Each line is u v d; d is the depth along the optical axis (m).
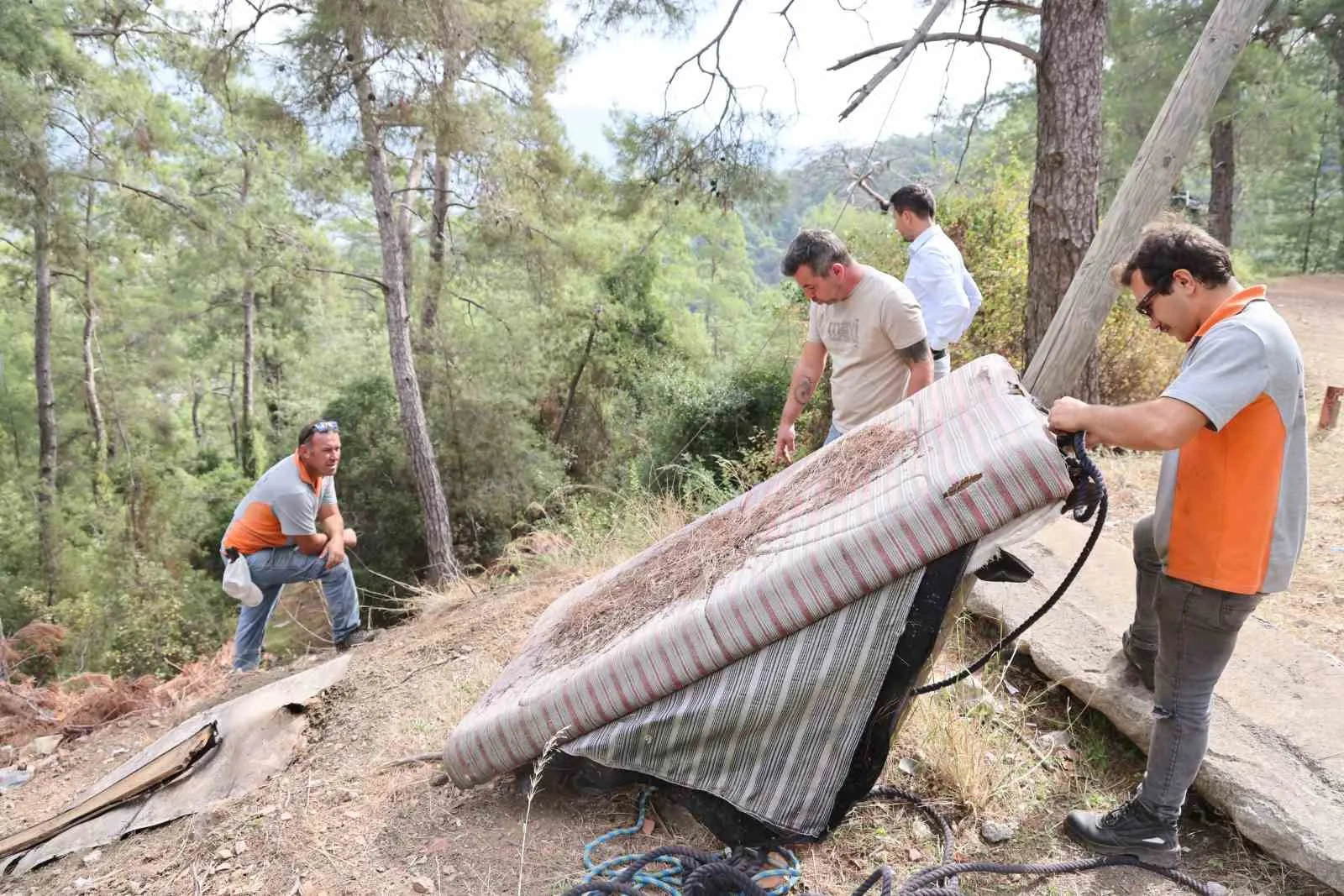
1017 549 4.10
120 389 20.98
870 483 2.30
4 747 4.46
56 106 13.08
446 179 15.76
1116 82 14.76
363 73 10.37
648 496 6.38
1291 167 27.20
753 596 2.12
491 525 16.52
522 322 17.28
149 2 13.88
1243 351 1.84
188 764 3.30
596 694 2.36
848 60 5.35
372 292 21.58
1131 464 5.80
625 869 2.27
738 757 2.21
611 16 7.55
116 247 16.55
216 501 19.92
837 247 3.54
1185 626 2.06
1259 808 2.24
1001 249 8.21
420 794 2.85
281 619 8.34
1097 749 2.78
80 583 15.69
